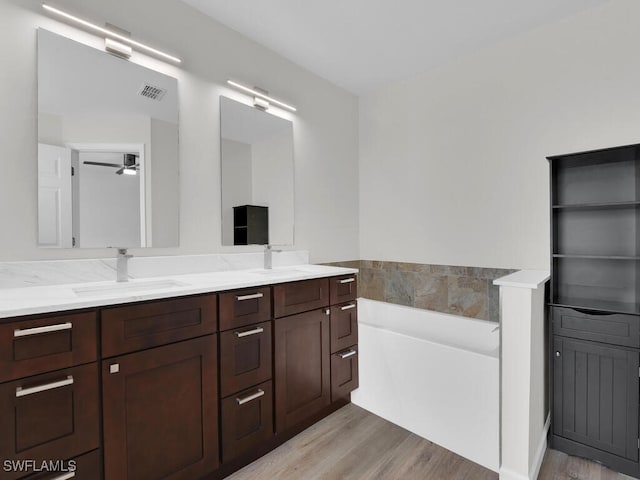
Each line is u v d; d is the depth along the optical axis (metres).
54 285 1.60
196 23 2.14
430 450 1.89
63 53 1.65
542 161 2.29
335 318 2.25
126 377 1.31
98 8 1.74
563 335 1.83
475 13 2.15
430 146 2.88
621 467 1.66
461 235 2.69
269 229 2.57
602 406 1.71
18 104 1.53
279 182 2.65
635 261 1.92
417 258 2.96
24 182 1.55
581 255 1.88
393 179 3.13
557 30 2.22
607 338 1.70
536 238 2.31
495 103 2.50
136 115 1.88
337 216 3.17
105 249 1.79
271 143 2.59
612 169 2.00
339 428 2.12
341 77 3.02
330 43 2.50
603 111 2.05
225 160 2.29
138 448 1.33
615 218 1.98
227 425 1.63
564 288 2.13
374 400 2.29
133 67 1.87
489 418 1.73
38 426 1.11
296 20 2.24
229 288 1.64
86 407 1.21
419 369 2.04
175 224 2.04
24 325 1.09
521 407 1.58
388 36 2.41
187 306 1.49
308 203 2.90
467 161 2.65
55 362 1.15
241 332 1.69
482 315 2.57
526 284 1.58
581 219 2.09
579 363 1.78
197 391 1.52
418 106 2.95
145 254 1.93
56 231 1.63
